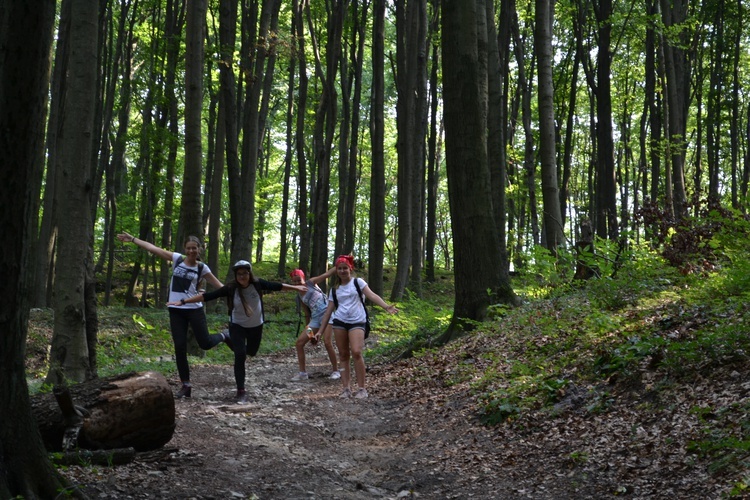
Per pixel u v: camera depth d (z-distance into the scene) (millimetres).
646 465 4855
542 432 6191
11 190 3658
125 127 25828
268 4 21609
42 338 15047
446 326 12984
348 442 7145
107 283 25328
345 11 25922
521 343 9258
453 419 7336
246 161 23672
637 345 6516
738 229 9844
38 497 3834
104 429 5137
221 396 9039
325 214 23625
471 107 11594
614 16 21156
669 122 25156
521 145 34719
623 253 11008
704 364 5961
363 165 44062
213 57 21188
